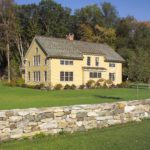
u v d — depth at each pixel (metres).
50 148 9.99
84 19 91.19
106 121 14.19
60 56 52.56
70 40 58.34
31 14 84.00
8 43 70.06
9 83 55.59
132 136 11.82
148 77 40.47
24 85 53.62
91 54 57.50
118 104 14.81
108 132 12.59
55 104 25.81
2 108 22.69
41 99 31.56
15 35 72.50
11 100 30.16
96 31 86.56
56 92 43.59
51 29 83.69
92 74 57.22
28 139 11.45
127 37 86.75
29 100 30.23
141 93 41.84
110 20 94.50
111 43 83.12
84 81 55.91
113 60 60.97
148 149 10.12
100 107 13.96
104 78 59.34
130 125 14.38
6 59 75.62
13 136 11.26
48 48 53.44
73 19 90.69
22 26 80.69
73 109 12.95
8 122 11.18
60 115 12.52
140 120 15.87
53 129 12.29
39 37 55.31
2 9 69.69
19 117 11.44
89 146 10.31
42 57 53.75
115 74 61.84
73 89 51.25
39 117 11.92
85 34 84.31
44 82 53.16
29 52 57.03
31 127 11.71
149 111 16.58
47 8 84.31
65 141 10.94
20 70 70.50
